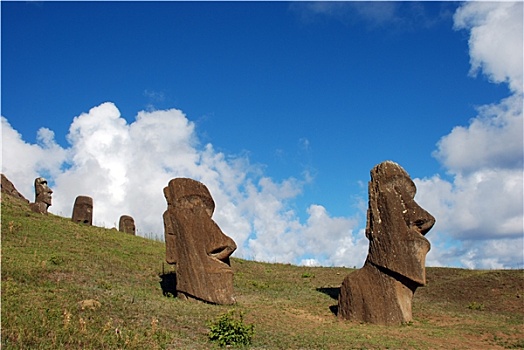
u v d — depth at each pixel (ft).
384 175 78.59
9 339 45.42
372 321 73.72
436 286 107.24
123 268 95.30
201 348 52.60
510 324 75.82
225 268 80.02
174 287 89.30
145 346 49.55
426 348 58.49
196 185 84.69
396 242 75.05
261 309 78.84
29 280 66.44
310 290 104.94
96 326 52.49
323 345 57.21
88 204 147.43
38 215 130.62
